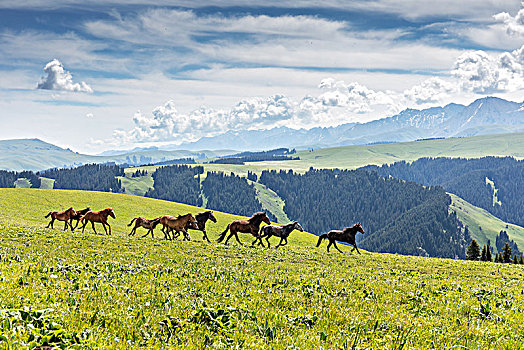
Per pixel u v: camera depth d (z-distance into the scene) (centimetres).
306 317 1202
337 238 4006
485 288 2088
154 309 1156
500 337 1162
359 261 3084
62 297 1147
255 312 1173
